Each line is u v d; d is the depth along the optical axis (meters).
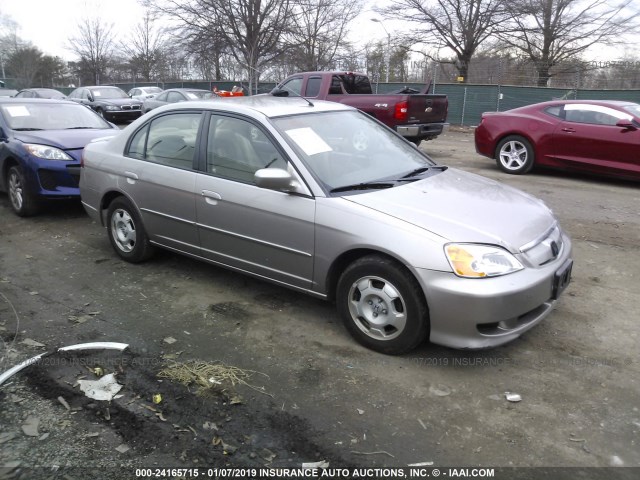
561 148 9.19
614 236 6.14
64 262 5.39
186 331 3.93
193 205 4.45
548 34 29.97
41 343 3.76
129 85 40.19
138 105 22.38
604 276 4.97
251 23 29.12
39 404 3.07
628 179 8.80
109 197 5.39
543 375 3.35
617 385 3.24
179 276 4.98
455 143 16.33
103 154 5.35
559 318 4.11
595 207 7.40
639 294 4.56
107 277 4.98
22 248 5.85
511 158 9.93
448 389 3.20
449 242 3.24
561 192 8.31
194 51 30.48
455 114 23.58
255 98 4.90
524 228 3.53
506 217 3.60
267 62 30.44
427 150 14.12
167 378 3.32
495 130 10.03
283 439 2.79
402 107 10.93
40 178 6.68
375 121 4.96
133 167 4.97
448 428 2.87
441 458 2.65
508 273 3.22
